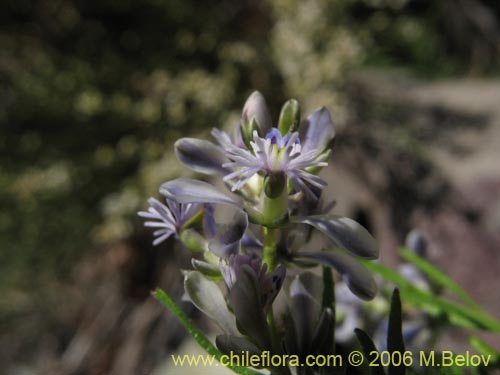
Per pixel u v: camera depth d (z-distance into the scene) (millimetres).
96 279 189
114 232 170
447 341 84
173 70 196
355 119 171
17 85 187
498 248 114
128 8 201
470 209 121
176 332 161
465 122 158
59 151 188
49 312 191
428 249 53
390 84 203
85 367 172
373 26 206
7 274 195
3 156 187
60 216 190
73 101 185
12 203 187
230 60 190
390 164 145
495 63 247
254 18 209
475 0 257
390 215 134
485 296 111
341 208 143
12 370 182
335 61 182
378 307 52
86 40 202
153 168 174
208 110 184
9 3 197
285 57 185
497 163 128
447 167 134
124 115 182
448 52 250
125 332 171
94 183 187
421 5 253
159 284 171
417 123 163
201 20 201
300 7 189
